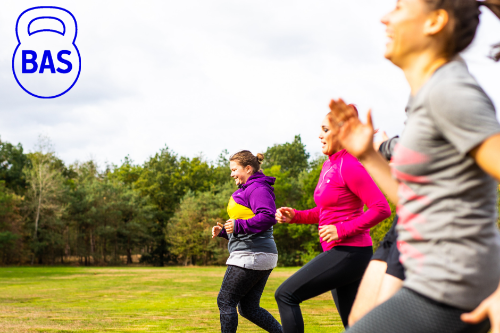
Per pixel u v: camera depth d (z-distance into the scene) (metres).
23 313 7.27
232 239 4.20
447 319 1.25
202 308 7.98
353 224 3.15
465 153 1.18
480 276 1.24
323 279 3.25
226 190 57.38
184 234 55.97
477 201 1.25
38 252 51.09
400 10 1.42
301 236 52.56
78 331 5.42
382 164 1.59
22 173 58.75
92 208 54.16
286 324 3.27
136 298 10.10
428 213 1.30
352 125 1.58
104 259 57.81
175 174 69.56
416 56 1.41
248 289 4.12
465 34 1.35
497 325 1.05
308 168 82.56
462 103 1.17
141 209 58.62
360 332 1.33
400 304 1.31
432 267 1.28
